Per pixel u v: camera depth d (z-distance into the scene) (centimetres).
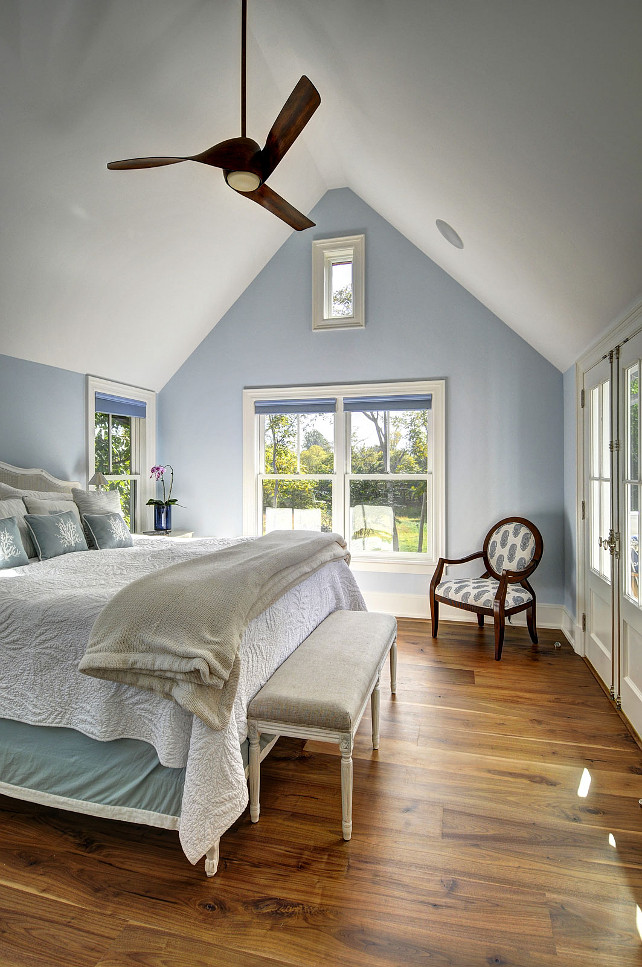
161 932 151
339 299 481
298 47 281
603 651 319
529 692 311
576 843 188
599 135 166
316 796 216
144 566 271
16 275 309
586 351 342
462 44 176
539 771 232
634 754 245
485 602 369
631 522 266
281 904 161
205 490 507
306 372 479
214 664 164
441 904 161
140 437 502
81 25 223
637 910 159
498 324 436
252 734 195
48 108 246
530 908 160
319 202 473
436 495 450
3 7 202
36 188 275
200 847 160
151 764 177
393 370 458
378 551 473
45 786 191
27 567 269
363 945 147
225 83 296
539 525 431
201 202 366
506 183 235
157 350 467
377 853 183
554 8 138
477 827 196
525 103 179
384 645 257
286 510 493
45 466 383
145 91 269
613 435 289
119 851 185
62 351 386
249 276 481
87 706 184
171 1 236
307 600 272
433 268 449
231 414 499
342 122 334
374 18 200
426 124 242
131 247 354
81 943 148
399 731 267
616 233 206
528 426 432
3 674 197
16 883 170
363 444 474
